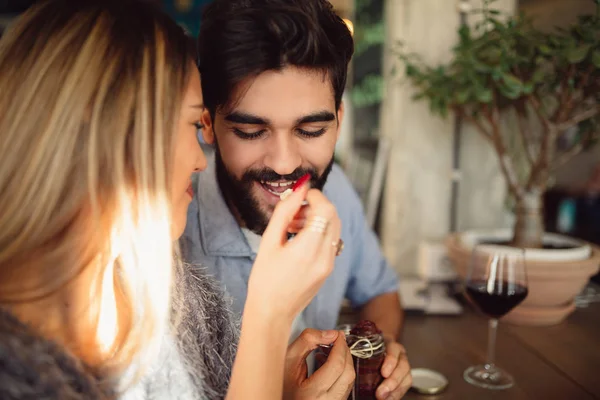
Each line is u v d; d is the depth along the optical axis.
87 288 0.72
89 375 0.66
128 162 0.67
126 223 0.69
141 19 0.69
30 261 0.67
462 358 1.25
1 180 0.63
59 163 0.63
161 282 0.71
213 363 0.92
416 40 1.83
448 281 1.77
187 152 0.75
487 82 1.50
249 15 0.88
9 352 0.57
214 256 1.21
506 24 1.47
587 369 1.19
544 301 1.41
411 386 1.09
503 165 1.57
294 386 0.85
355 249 1.49
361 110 2.99
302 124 0.94
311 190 0.78
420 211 1.93
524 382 1.13
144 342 0.72
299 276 0.73
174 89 0.70
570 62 1.30
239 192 1.01
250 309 0.73
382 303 1.48
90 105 0.64
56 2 0.67
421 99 1.86
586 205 3.59
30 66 0.64
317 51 0.88
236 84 0.90
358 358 0.98
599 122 1.53
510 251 1.15
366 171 2.40
